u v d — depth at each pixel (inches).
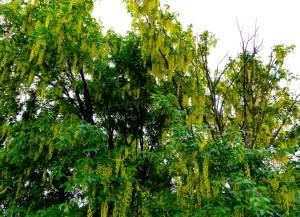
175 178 254.4
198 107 293.7
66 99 339.3
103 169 239.5
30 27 299.7
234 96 346.6
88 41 307.0
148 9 312.8
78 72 311.6
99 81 348.8
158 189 321.4
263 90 321.1
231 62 345.7
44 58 303.6
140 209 258.7
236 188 186.5
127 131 353.7
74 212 249.0
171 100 287.6
